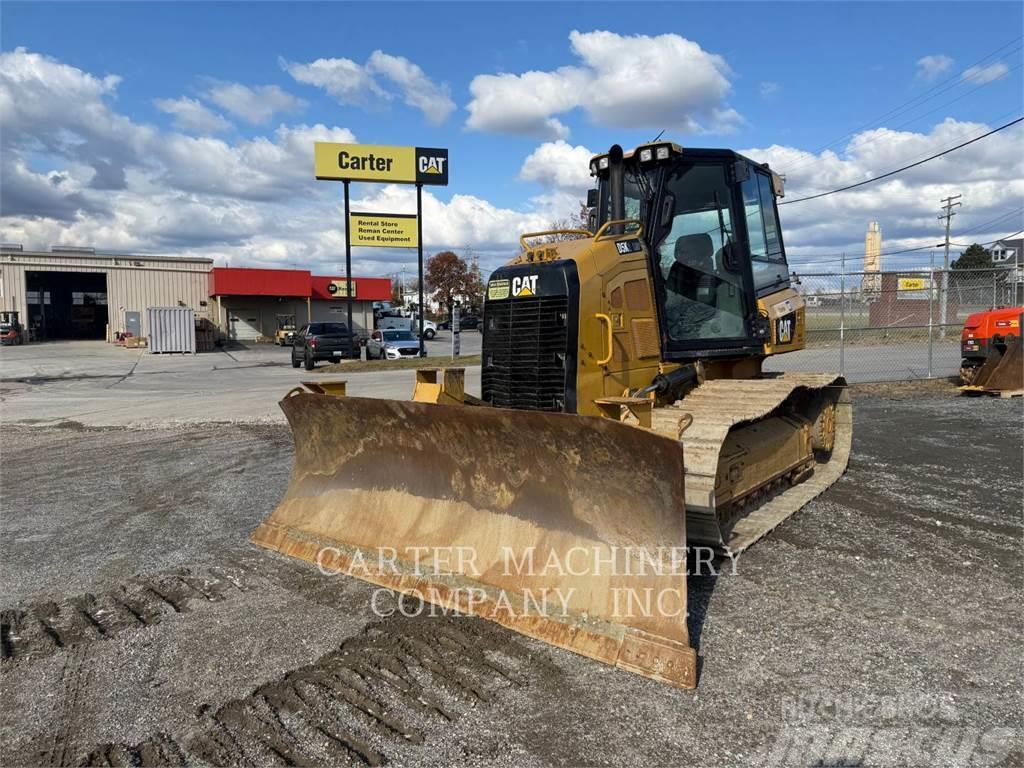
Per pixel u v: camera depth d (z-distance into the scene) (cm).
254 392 1712
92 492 767
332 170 2630
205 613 437
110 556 548
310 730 314
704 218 617
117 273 4309
